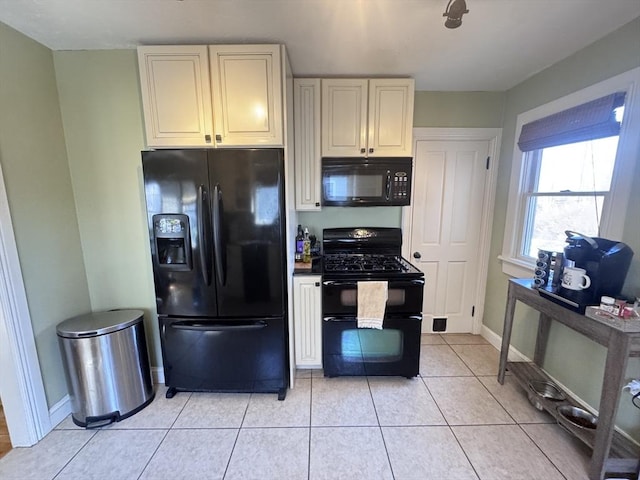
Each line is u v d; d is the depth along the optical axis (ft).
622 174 5.23
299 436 5.64
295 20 5.05
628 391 5.05
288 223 6.41
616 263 4.86
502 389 7.00
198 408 6.45
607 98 5.38
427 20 5.05
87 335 5.67
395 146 7.61
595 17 4.95
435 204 9.09
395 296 6.91
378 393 6.88
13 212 5.24
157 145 6.05
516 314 8.16
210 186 5.96
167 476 4.86
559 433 5.69
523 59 6.54
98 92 6.26
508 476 4.81
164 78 5.86
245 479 4.79
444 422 5.97
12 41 5.25
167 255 6.33
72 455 5.28
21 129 5.40
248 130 5.98
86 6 4.62
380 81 7.38
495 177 8.82
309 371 7.75
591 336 4.71
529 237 7.82
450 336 9.60
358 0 4.51
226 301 6.39
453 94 8.53
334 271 7.09
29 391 5.43
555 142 6.55
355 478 4.79
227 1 4.51
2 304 5.08
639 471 4.53
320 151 7.62
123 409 6.11
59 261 6.15
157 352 7.27
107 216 6.68
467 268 9.46
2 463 5.13
